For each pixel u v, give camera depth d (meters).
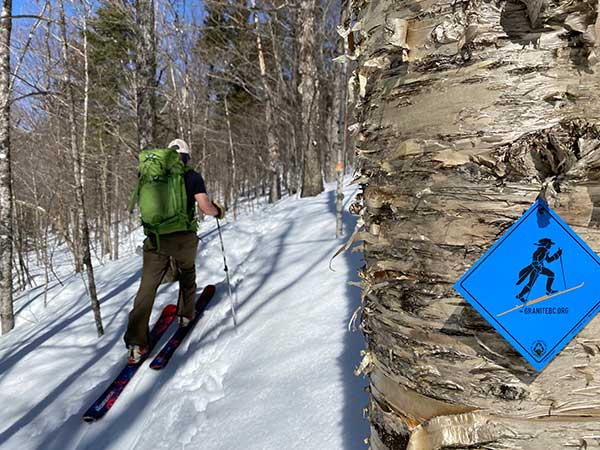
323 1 8.86
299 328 2.76
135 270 5.57
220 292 4.22
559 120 0.71
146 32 5.10
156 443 2.14
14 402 2.73
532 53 0.72
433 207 0.80
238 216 11.38
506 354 0.76
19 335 4.12
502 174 0.74
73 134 3.74
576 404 0.75
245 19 10.36
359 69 0.98
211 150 14.52
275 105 12.41
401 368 0.88
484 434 0.77
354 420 1.70
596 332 0.73
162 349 3.15
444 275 0.80
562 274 0.73
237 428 1.98
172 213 3.10
